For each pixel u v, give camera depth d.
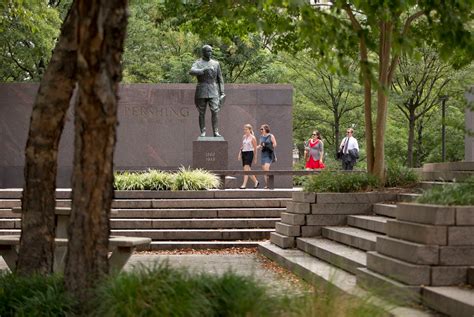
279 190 21.50
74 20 9.41
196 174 21.75
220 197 21.12
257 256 16.83
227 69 43.69
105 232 8.14
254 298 7.45
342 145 28.89
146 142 31.12
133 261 15.47
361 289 8.52
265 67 43.75
